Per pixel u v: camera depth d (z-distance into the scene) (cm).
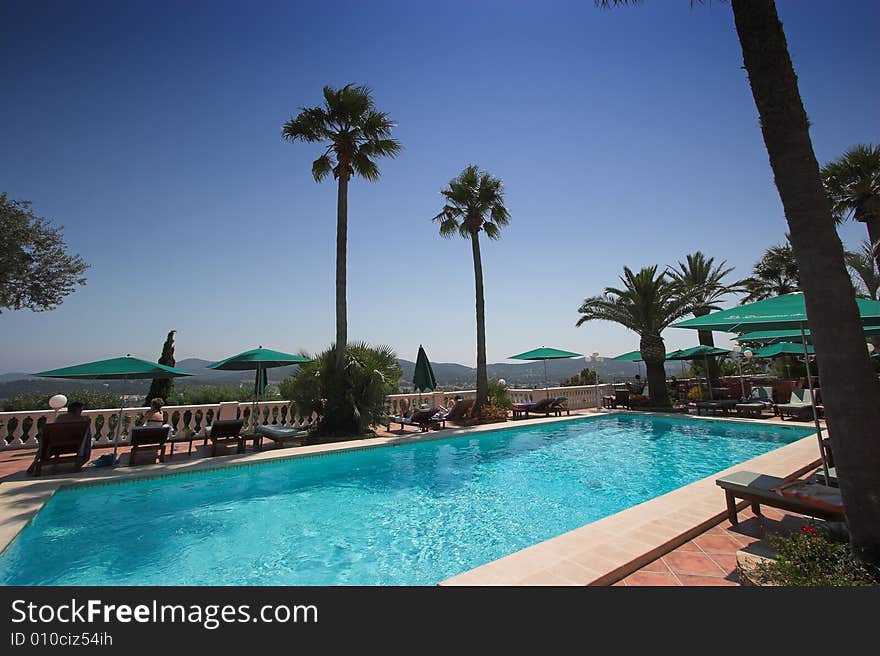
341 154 1393
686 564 374
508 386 1916
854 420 293
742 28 352
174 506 680
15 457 948
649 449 1120
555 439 1274
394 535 568
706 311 2017
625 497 725
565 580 336
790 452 796
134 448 868
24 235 1470
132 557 495
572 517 633
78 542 537
